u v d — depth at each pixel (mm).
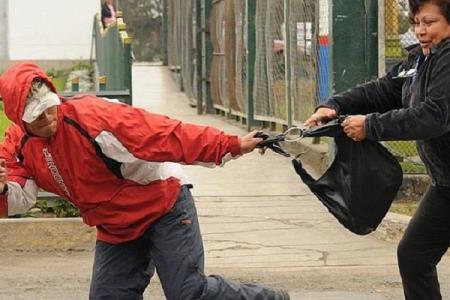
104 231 5488
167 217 5418
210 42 21250
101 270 5547
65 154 5176
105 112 5141
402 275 5777
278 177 12766
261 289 5562
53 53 29297
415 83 5250
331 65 11164
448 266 8891
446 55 5016
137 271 5578
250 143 5258
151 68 32875
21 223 9578
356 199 5625
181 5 26156
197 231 5508
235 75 18391
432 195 5578
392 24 11031
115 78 13828
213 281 5441
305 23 13109
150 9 45062
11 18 29094
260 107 16234
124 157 5129
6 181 5242
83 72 27062
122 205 5328
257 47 16266
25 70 4996
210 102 21375
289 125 13930
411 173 11180
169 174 5461
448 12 5047
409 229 5684
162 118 5215
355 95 5727
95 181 5246
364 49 11180
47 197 10047
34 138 5219
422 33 5109
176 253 5383
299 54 13414
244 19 17125
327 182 5691
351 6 11109
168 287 5426
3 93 5008
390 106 5730
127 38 11430
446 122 5039
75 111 5137
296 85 13586
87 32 29406
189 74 23312
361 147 5590
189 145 5152
